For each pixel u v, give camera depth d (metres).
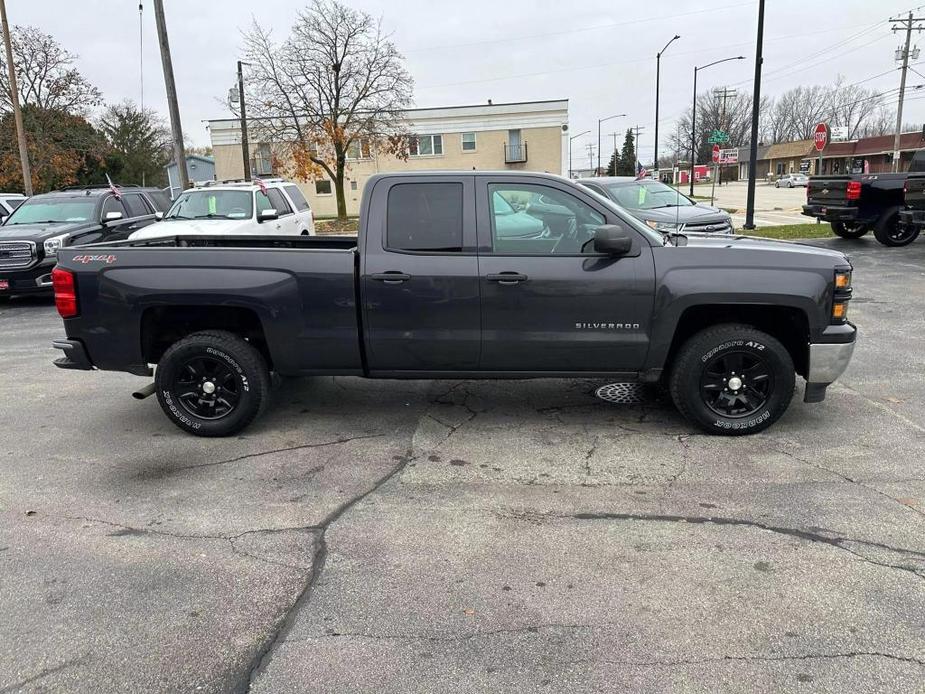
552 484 4.09
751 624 2.77
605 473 4.21
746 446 4.55
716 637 2.70
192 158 56.00
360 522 3.68
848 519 3.57
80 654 2.67
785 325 4.82
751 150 17.69
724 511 3.70
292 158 33.94
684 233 5.39
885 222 13.92
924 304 8.82
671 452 4.49
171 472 4.37
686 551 3.32
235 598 3.02
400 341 4.66
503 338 4.60
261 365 4.86
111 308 4.73
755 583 3.05
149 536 3.57
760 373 4.64
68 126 43.47
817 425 4.89
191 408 4.95
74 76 42.78
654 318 4.52
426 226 4.58
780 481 4.04
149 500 3.98
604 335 4.56
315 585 3.11
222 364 4.82
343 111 33.06
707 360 4.58
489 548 3.39
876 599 2.91
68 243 10.96
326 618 2.87
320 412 5.44
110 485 4.19
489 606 2.93
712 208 12.98
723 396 4.70
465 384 6.07
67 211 12.13
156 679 2.53
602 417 5.17
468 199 4.57
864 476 4.07
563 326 4.57
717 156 27.70
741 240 5.01
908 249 13.74
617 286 4.48
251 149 42.12
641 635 2.72
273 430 5.07
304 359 4.77
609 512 3.73
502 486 4.08
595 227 4.55
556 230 4.58
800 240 15.66
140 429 5.17
